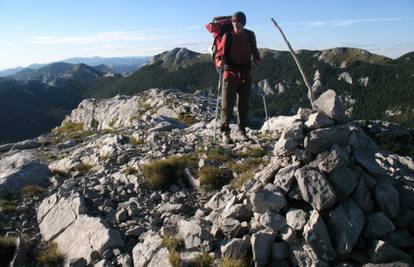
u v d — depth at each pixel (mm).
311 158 7383
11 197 12789
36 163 14977
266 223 6984
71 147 22844
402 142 18953
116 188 11789
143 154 15289
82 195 11320
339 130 7461
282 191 7363
